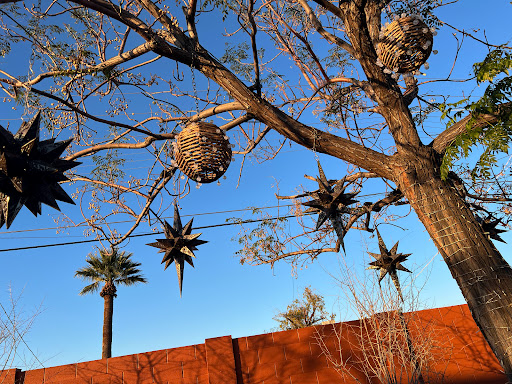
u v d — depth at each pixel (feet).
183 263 13.23
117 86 19.25
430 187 15.51
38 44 17.33
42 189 6.56
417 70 13.84
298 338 29.07
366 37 17.69
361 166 16.88
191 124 11.19
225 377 28.22
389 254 22.74
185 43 16.08
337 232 16.10
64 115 19.95
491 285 13.58
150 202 19.70
